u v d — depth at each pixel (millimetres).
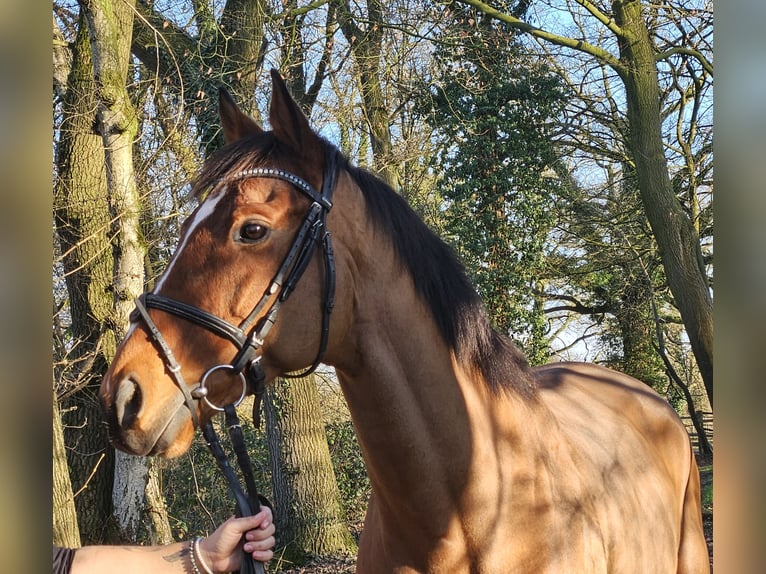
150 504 4422
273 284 1584
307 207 1656
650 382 12438
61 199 4922
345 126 7965
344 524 7195
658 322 11141
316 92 7840
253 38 6520
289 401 7016
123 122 3961
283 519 7078
